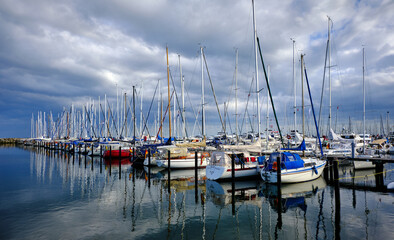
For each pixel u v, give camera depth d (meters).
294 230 11.32
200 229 11.53
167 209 14.45
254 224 12.12
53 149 67.56
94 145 46.75
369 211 13.70
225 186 20.31
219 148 25.16
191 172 27.73
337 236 10.54
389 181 22.12
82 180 23.42
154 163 31.16
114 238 10.44
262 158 23.61
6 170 30.05
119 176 25.72
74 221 12.37
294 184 20.09
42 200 16.25
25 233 10.85
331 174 21.59
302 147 23.58
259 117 25.55
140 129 49.16
